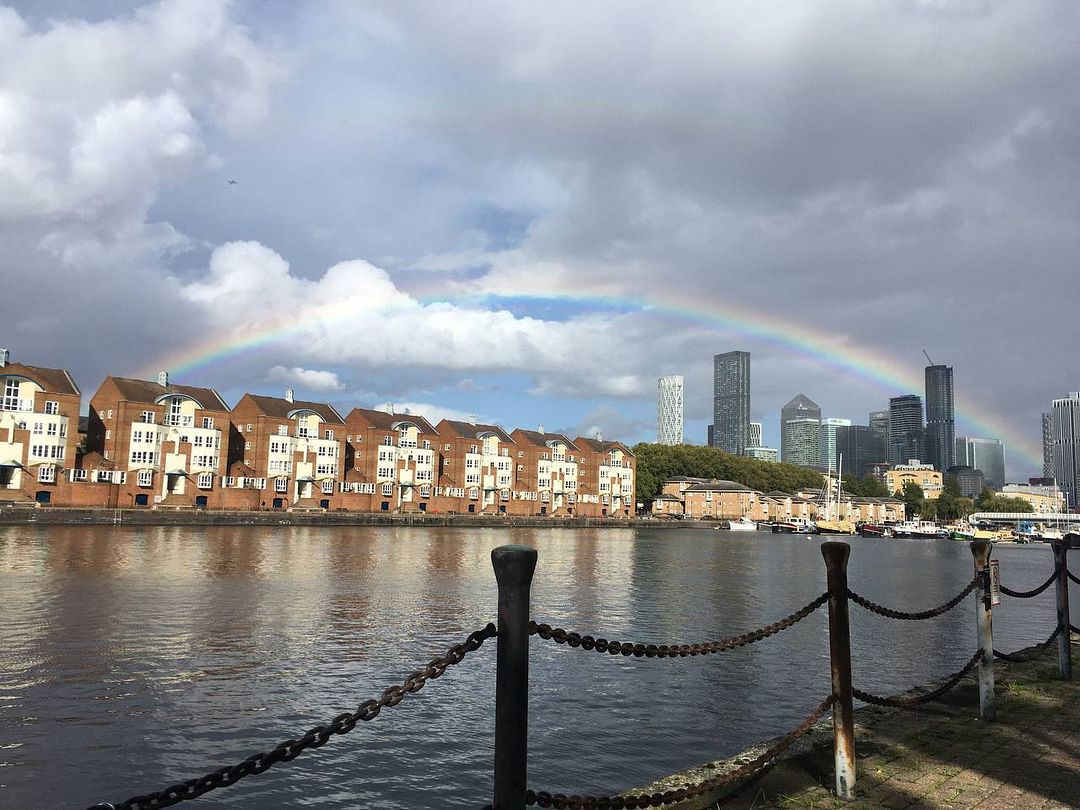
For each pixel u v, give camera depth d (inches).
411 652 1022.4
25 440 3804.1
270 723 715.4
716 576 2343.8
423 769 612.1
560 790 563.8
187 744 658.2
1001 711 442.9
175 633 1107.9
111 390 4293.8
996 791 312.2
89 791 559.5
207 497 4527.6
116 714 728.3
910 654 1087.0
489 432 6481.3
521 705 196.7
